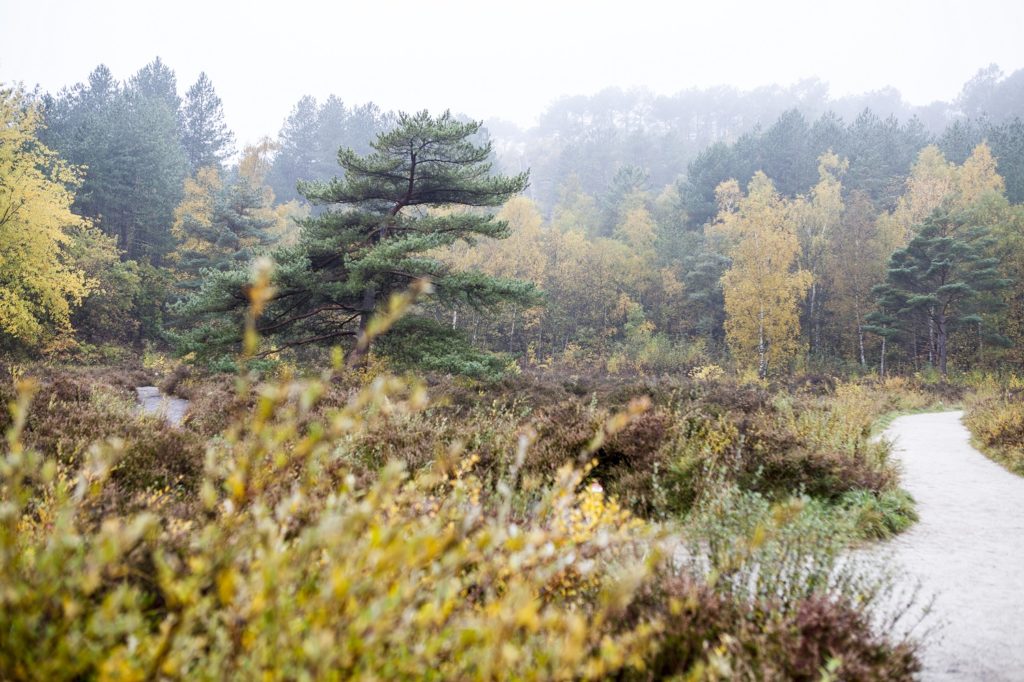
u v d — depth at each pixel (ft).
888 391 103.19
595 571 9.27
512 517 11.80
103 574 6.32
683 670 8.11
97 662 4.57
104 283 121.60
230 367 56.08
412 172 64.90
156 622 6.58
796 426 33.68
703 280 186.70
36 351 98.17
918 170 196.13
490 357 59.47
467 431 24.14
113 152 169.07
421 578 6.71
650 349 154.10
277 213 185.16
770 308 137.59
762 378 123.75
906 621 12.78
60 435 19.66
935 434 53.52
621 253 192.65
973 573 16.60
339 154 63.98
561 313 183.42
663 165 414.41
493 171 366.22
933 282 144.46
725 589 9.91
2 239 78.33
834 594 10.74
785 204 201.77
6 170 78.02
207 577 5.18
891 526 21.21
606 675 7.73
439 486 13.84
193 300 59.77
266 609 4.74
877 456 29.32
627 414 5.38
